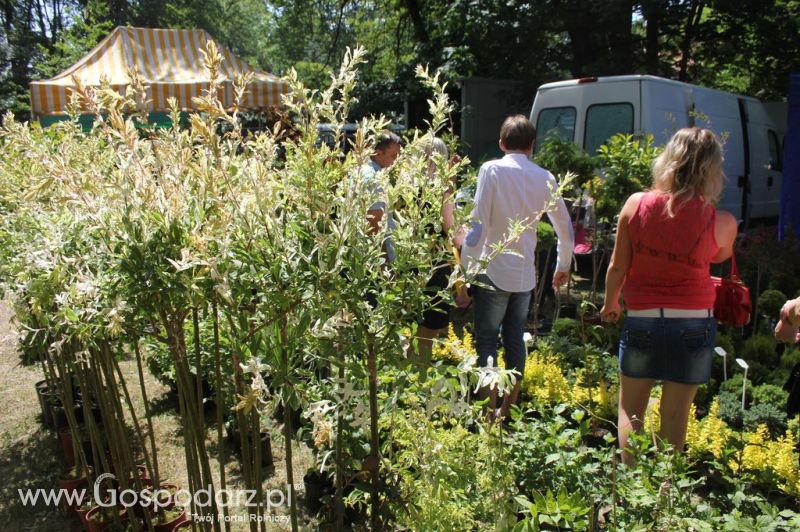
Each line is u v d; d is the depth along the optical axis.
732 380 3.85
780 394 3.65
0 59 22.81
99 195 1.78
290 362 1.71
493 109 11.64
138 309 1.76
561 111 7.99
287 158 1.66
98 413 3.79
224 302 1.69
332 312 1.61
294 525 1.90
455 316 6.12
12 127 2.75
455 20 11.80
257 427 1.96
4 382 4.80
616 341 4.75
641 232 2.67
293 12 17.98
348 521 2.51
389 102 12.59
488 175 3.29
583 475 2.19
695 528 1.87
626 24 11.41
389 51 16.20
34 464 3.56
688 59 13.00
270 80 8.47
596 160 5.33
